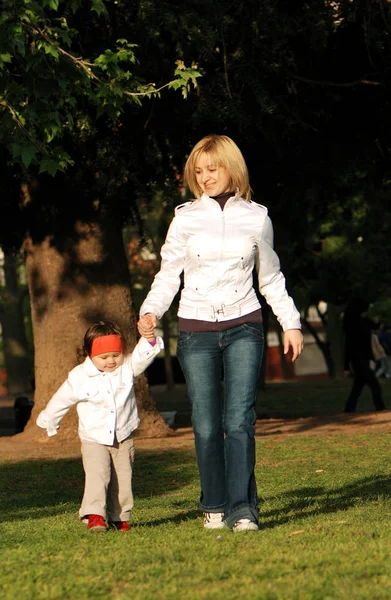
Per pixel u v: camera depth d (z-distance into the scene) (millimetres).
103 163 22719
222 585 7219
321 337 99000
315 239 54562
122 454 10594
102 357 10461
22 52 16938
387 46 23375
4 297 69062
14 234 28672
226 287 9891
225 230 9898
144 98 22125
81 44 21625
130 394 10570
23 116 17734
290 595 6766
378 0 22578
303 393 49062
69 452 22109
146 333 10109
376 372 68312
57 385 24781
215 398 9992
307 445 20656
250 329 9898
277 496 13539
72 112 20891
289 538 9188
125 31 21453
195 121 22031
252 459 9828
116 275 25156
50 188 24500
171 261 10070
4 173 24969
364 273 54438
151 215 58625
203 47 21000
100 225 24844
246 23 21828
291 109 24109
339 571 7492
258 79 22422
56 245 24906
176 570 7801
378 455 18469
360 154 26375
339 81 24719
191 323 9930
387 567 7613
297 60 24109
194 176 10156
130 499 10578
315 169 26609
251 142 23984
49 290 25000
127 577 7711
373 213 44156
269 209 28812
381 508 11578
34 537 10266
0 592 7359
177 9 21094
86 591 7230
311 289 57344
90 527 10227
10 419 38656
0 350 94562
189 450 21047
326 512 11523
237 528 9703
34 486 16828
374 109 25469
